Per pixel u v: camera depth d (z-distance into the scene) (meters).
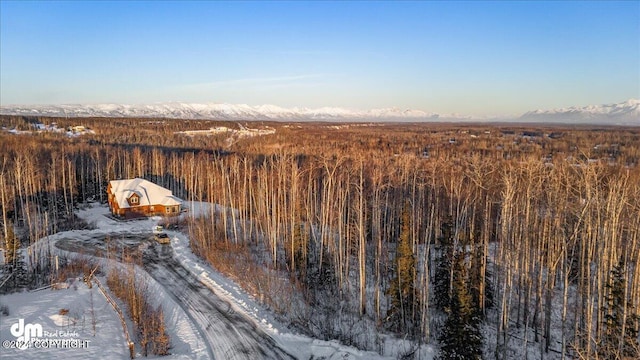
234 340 29.31
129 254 48.88
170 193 73.12
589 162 40.25
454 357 26.28
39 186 71.38
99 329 29.72
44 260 46.31
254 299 36.00
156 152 104.31
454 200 59.75
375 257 45.53
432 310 37.75
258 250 52.56
